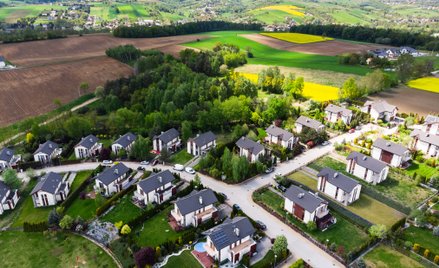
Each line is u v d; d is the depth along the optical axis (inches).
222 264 2620.6
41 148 4244.6
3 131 4992.6
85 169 4079.7
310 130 4628.4
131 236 2928.2
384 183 3673.7
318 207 2984.7
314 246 2790.4
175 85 5885.8
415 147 4360.2
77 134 4704.7
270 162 3969.0
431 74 7696.9
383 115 5246.1
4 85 6289.4
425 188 3580.2
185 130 4542.3
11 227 3179.1
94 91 6432.1
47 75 6860.2
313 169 3949.3
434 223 3004.4
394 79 7022.6
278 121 5029.5
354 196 3361.2
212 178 3772.1
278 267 2581.2
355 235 2910.9
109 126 4950.8
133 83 6072.8
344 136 4766.2
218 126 5012.3
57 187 3526.1
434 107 5743.1
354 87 5885.8
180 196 3430.1
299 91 6190.9
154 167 4050.2
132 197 3457.2
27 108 5703.7
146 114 5285.4
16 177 3659.0
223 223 2974.9
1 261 2755.9
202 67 7460.6
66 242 2933.1
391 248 2751.0
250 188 3585.1
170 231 2987.2
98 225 3095.5
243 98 5378.9
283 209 3243.1
